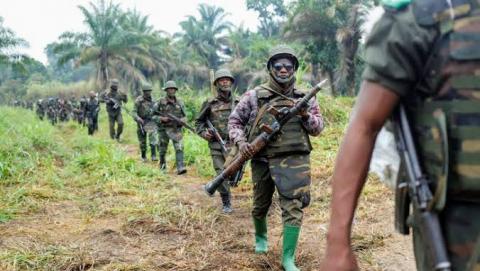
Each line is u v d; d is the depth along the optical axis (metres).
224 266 3.80
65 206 5.70
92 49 40.38
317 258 3.89
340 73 27.91
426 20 1.04
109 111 14.27
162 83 47.28
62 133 17.80
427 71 1.05
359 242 4.05
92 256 3.98
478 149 1.01
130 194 6.32
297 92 3.64
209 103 5.71
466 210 1.06
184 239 4.46
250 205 5.67
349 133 1.13
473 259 1.03
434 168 1.07
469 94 1.01
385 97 1.08
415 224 1.19
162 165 8.57
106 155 8.11
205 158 8.78
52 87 54.34
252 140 3.69
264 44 41.47
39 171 7.29
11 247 4.16
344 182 1.12
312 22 28.05
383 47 1.07
